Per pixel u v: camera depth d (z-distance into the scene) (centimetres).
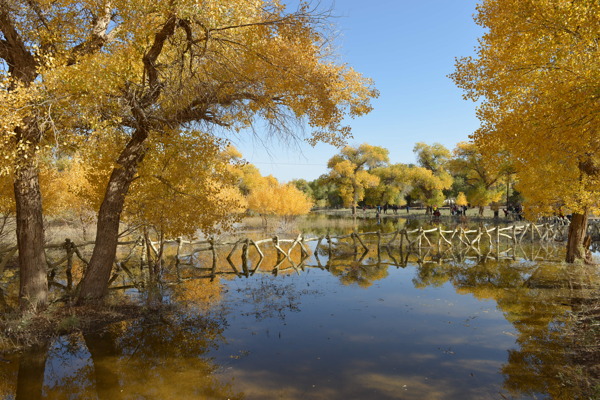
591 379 477
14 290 968
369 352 596
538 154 670
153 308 829
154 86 738
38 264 734
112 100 667
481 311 805
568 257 1280
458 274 1222
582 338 602
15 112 516
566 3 547
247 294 977
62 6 651
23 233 721
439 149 4981
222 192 2173
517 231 2202
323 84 797
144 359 575
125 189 865
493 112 738
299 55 734
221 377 512
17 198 721
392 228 2870
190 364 556
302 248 1611
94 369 540
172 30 683
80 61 623
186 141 795
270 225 2794
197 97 791
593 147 684
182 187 932
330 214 5419
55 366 550
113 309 800
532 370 518
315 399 451
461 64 812
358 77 921
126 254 1570
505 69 709
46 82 551
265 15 675
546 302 848
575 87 547
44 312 721
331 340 650
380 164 5144
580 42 546
